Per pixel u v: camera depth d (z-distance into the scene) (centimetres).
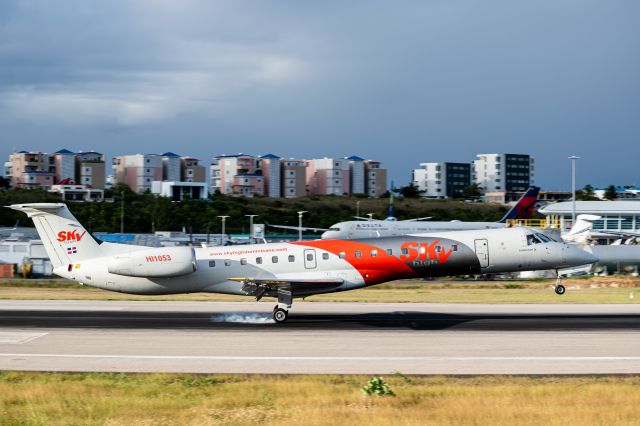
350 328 11644
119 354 9362
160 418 6325
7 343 10175
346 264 12662
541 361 8819
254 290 12300
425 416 6266
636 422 6016
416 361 8856
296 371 8312
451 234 13150
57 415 6506
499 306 14925
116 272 12581
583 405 6594
